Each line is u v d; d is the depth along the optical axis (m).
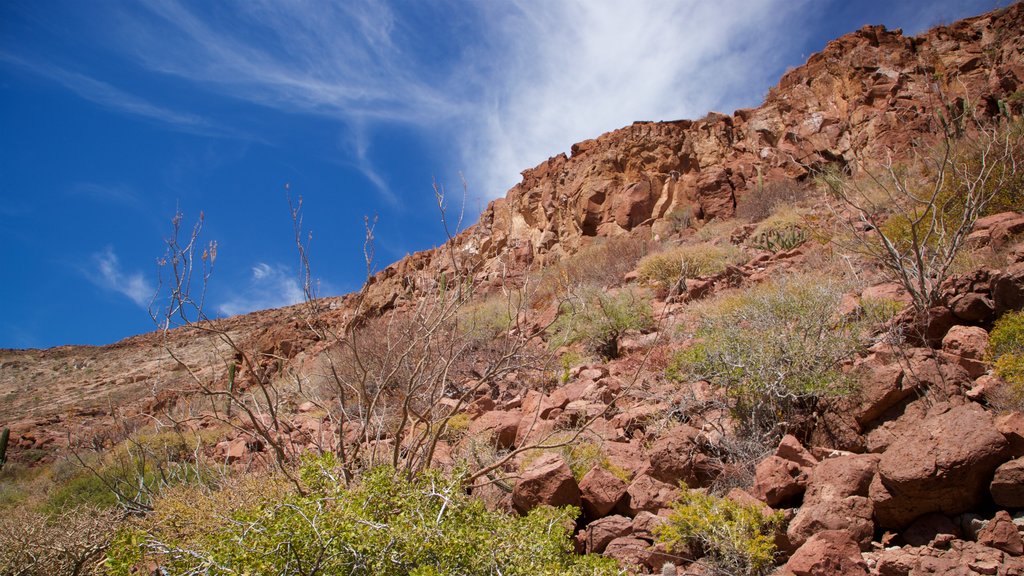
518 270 18.06
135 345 44.81
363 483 3.46
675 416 5.69
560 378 7.83
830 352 5.29
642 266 13.40
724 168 20.48
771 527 3.70
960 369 4.72
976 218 7.32
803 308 6.44
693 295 10.62
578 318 9.61
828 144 18.80
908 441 3.62
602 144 24.44
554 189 24.72
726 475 4.57
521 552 3.19
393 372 4.83
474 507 3.52
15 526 4.98
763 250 12.97
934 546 3.31
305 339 18.81
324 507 3.29
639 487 4.35
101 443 9.26
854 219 11.48
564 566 3.42
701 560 3.63
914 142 14.78
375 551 2.86
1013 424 3.59
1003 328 4.89
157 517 4.30
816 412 4.97
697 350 6.01
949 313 5.69
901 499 3.50
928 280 6.50
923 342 5.69
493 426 5.99
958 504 3.42
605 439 5.42
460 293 5.42
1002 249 6.95
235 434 7.31
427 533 2.99
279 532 2.84
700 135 22.30
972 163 9.41
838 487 3.75
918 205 9.31
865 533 3.53
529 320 11.26
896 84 18.53
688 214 19.66
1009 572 2.98
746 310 7.08
